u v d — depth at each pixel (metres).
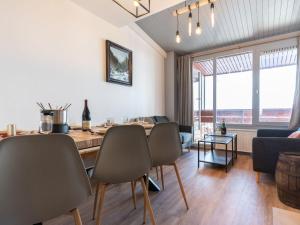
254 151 2.48
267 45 3.91
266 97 4.04
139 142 1.30
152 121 4.03
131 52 3.78
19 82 2.14
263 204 1.92
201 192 2.23
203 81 5.20
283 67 3.89
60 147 0.77
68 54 2.66
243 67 4.71
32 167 0.72
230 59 4.70
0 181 0.67
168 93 4.91
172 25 3.76
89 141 1.19
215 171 3.02
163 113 4.88
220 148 4.47
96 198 1.73
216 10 3.15
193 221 1.63
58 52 2.54
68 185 0.81
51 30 2.46
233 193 2.19
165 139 1.71
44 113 1.41
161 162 1.70
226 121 4.52
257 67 4.04
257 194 2.16
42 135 0.73
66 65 2.63
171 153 1.75
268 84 4.01
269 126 3.94
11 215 0.70
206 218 1.68
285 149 2.32
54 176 0.77
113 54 3.36
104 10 2.93
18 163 0.69
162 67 4.87
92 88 3.01
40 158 0.73
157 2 2.62
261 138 2.44
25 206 0.72
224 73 4.60
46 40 2.40
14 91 2.10
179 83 4.93
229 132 4.12
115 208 1.88
